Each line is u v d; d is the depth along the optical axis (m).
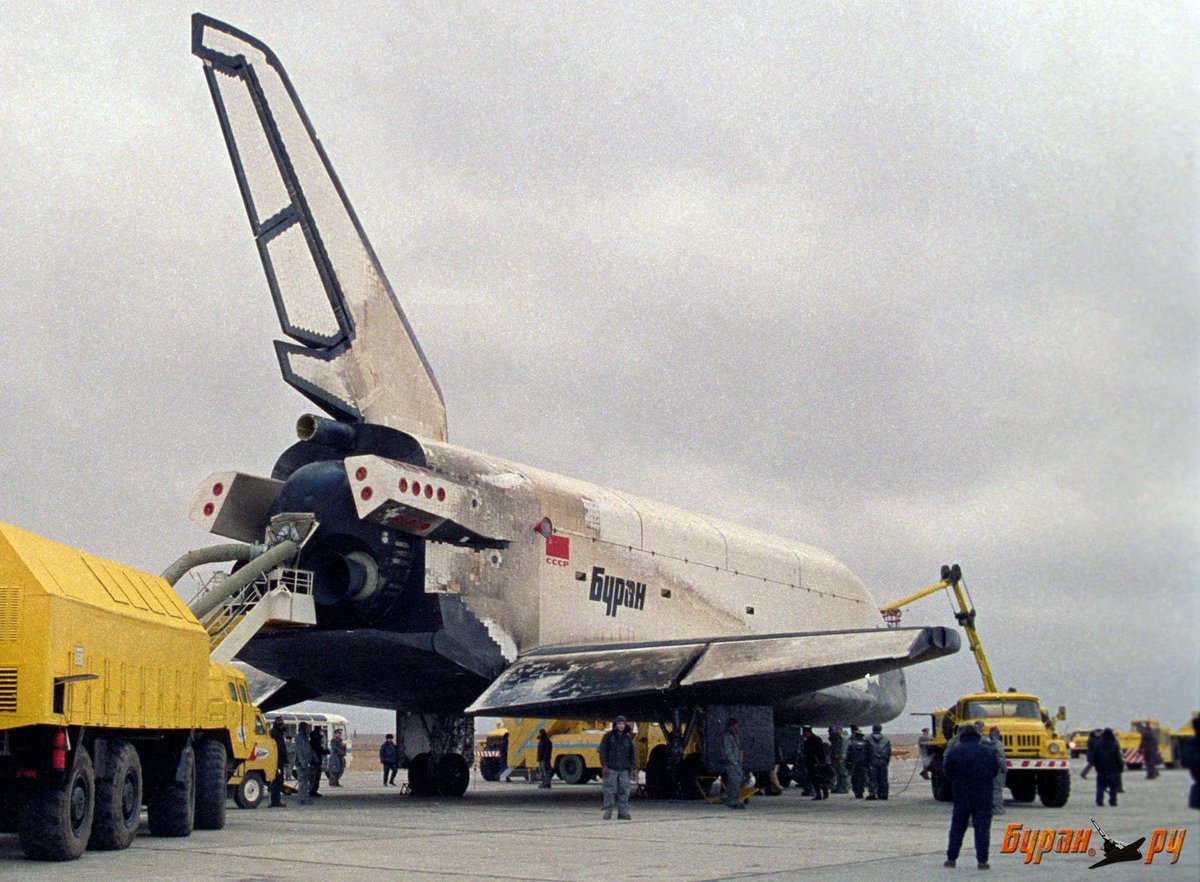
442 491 22.84
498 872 11.20
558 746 36.00
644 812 20.55
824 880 10.54
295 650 23.16
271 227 23.92
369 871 11.23
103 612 12.39
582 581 26.97
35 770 11.48
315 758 24.44
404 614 23.27
